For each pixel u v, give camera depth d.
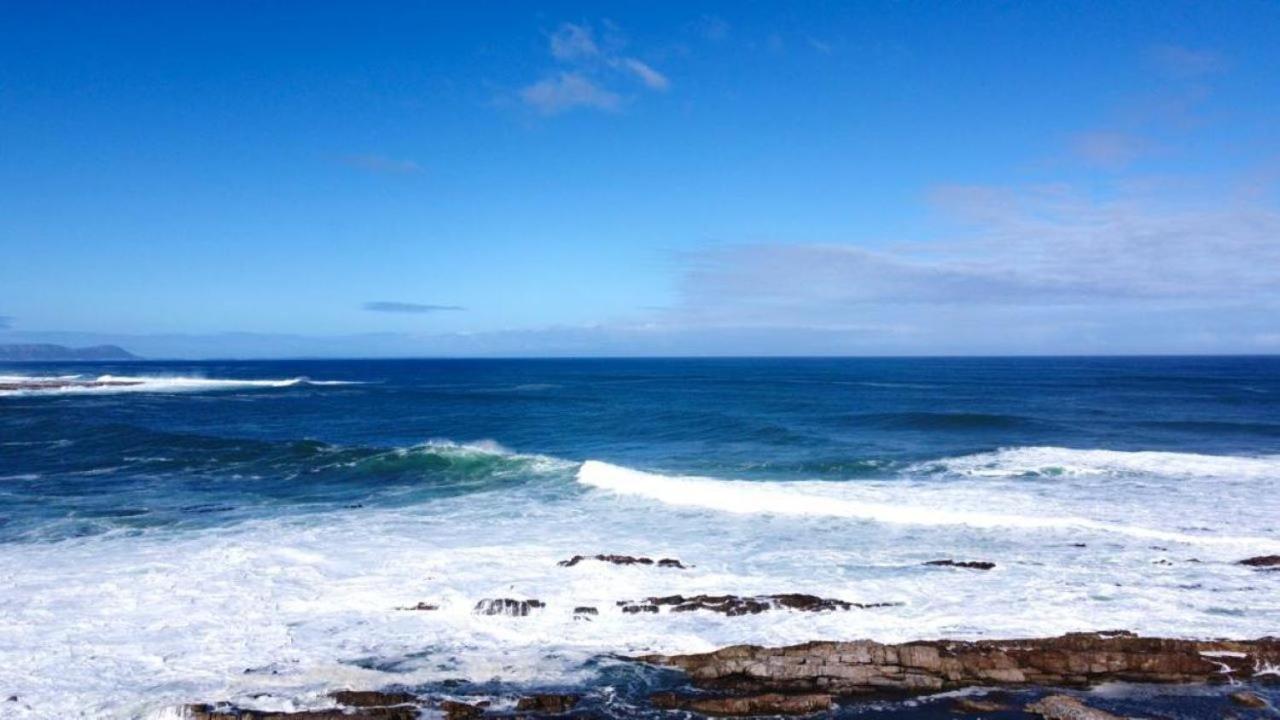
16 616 11.76
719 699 9.03
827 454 28.70
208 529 17.55
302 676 9.69
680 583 13.26
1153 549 15.05
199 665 10.02
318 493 22.02
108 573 13.97
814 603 11.94
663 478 22.19
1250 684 9.32
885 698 9.11
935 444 31.23
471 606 12.15
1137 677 9.51
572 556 15.08
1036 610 11.64
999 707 8.86
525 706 8.96
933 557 14.71
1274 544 15.27
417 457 27.12
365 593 12.88
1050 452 28.33
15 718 8.55
